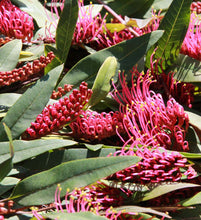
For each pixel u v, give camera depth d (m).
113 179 0.39
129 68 0.43
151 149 0.40
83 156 0.40
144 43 0.44
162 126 0.41
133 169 0.39
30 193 0.37
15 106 0.39
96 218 0.35
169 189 0.38
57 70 0.40
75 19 0.43
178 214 0.40
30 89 0.39
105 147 0.40
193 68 0.45
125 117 0.41
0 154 0.38
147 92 0.43
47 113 0.39
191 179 0.41
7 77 0.40
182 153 0.40
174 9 0.45
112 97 0.44
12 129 0.38
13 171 0.39
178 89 0.45
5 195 0.39
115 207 0.38
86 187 0.39
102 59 0.43
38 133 0.39
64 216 0.35
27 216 0.38
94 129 0.41
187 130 0.43
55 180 0.37
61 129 0.42
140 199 0.39
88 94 0.40
